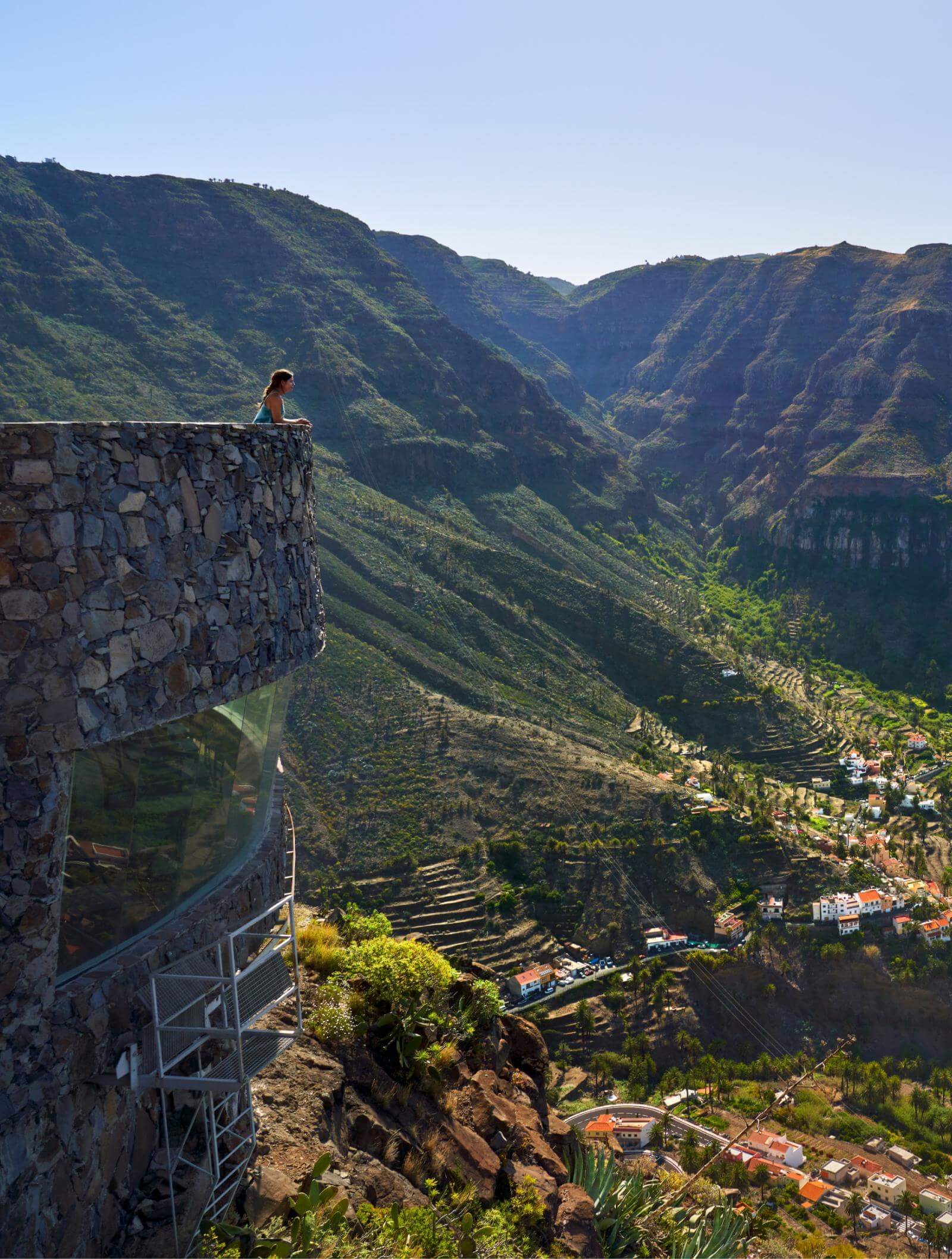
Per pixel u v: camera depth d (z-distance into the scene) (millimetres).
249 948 9688
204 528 8016
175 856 8695
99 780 7449
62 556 6535
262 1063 8398
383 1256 8172
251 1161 8867
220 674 8195
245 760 9844
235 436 8555
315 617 10328
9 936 6547
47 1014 6828
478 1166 10727
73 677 6578
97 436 6859
